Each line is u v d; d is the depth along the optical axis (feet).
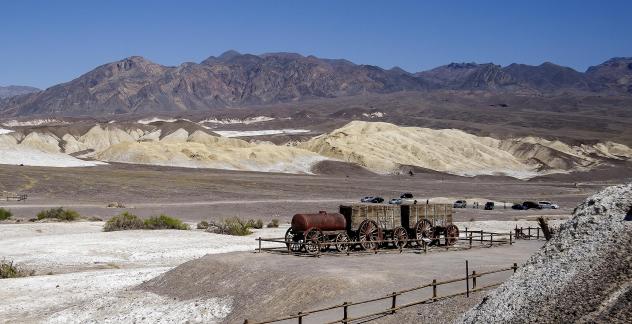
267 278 79.46
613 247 44.29
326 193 352.69
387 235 113.39
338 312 63.57
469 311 48.37
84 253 126.93
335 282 73.46
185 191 328.49
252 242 143.95
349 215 108.88
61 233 163.02
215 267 89.30
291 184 386.93
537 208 285.84
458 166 655.76
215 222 181.57
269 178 434.71
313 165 579.07
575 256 45.32
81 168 449.06
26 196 278.46
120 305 80.18
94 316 76.64
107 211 238.89
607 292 40.63
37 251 128.36
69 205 257.34
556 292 42.91
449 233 120.98
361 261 91.86
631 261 42.32
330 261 91.50
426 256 100.07
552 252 47.34
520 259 95.40
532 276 45.93
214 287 82.12
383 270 81.20
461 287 70.13
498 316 43.78
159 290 86.17
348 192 360.89
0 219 198.70
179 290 84.33
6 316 77.92
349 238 109.29
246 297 75.61
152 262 119.34
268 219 226.99
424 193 376.68
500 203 320.91
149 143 604.49
